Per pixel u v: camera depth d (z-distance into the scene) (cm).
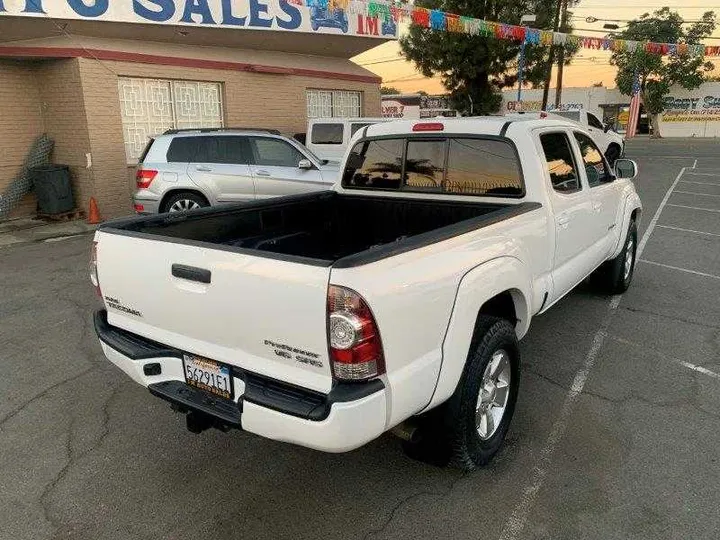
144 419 375
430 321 254
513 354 326
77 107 1071
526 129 383
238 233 393
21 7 923
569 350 469
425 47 2500
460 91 2614
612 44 1366
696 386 407
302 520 280
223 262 250
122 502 295
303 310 229
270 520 280
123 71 1102
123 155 1127
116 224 314
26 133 1116
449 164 413
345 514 283
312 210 448
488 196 399
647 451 329
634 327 517
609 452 329
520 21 2277
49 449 342
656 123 4600
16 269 752
